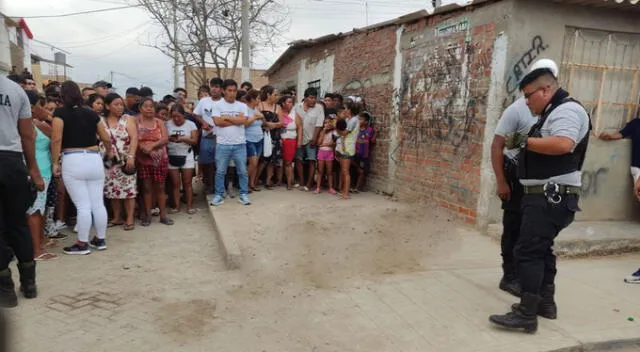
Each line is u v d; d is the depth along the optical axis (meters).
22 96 3.72
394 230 5.66
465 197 5.98
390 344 3.12
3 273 3.63
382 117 8.21
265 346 3.12
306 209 6.62
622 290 4.08
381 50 8.23
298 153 8.20
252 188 7.89
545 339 3.15
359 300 3.82
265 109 7.93
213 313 3.62
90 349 3.07
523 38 5.25
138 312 3.64
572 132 2.95
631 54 5.82
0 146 3.55
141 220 6.57
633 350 3.17
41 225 4.95
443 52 6.44
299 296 3.92
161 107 6.63
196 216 6.94
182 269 4.64
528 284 3.21
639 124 5.75
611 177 5.86
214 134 7.48
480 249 5.09
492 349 3.02
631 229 5.57
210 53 14.73
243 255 4.70
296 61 13.48
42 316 3.55
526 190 3.25
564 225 3.19
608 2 5.23
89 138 4.99
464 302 3.76
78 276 4.42
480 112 5.66
